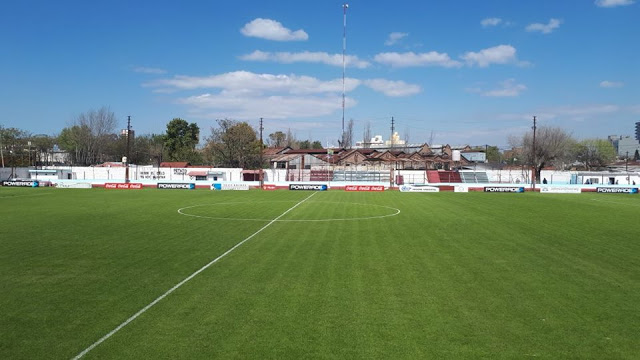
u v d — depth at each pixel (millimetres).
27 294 10781
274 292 10969
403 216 27500
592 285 11812
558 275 12859
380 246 17203
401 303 10172
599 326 8828
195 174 72438
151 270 13195
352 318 9172
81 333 8328
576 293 11070
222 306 9891
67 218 25891
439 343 7930
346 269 13391
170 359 7238
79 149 100562
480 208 33156
